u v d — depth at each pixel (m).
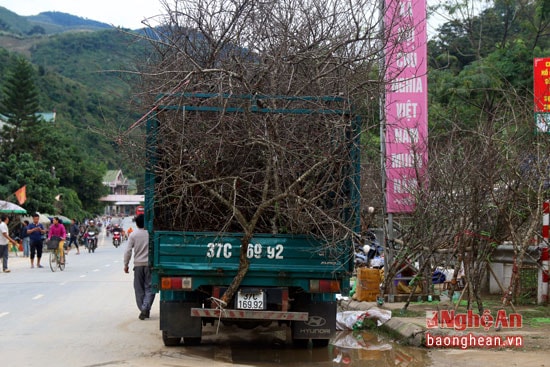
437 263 11.05
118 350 8.21
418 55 11.35
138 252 10.91
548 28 25.66
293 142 7.69
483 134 10.05
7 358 7.62
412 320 9.91
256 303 7.76
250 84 7.54
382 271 12.98
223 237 7.79
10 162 50.56
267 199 7.96
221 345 8.91
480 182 9.00
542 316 10.29
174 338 8.50
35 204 49.44
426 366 7.47
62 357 7.70
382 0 8.79
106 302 13.15
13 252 37.47
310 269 7.82
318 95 7.97
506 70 21.34
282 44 7.95
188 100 7.73
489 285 13.38
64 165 64.44
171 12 8.64
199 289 8.02
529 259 12.27
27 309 12.00
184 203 8.03
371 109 9.23
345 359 8.05
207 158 7.77
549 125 9.76
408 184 11.15
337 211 7.80
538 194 9.45
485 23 28.38
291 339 9.42
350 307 12.05
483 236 9.15
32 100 58.19
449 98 21.03
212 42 8.47
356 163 7.77
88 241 41.31
